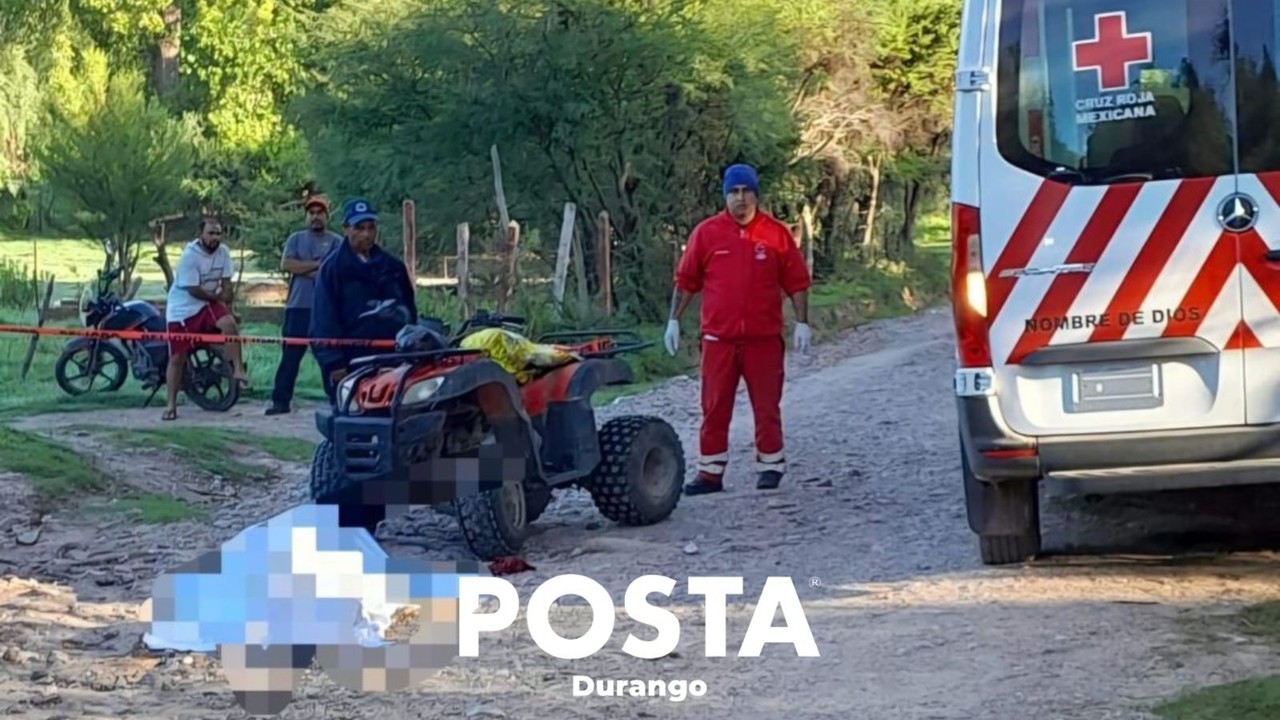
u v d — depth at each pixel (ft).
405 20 83.71
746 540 30.89
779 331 36.19
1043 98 24.03
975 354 24.29
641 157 85.46
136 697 20.52
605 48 81.56
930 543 29.53
